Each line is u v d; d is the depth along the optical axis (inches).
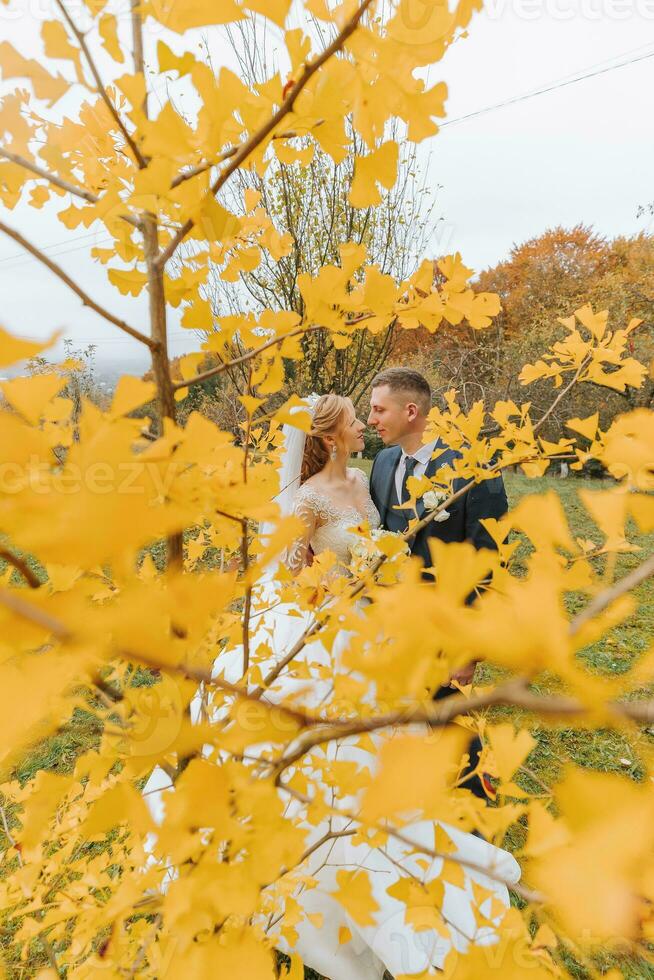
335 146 17.3
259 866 15.3
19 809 52.4
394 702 16.9
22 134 19.9
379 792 8.4
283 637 65.6
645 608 160.7
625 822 7.9
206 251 28.0
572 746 106.8
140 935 32.3
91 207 26.3
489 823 22.2
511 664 8.0
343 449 94.7
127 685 22.7
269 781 16.6
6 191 23.6
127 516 7.5
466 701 9.0
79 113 27.3
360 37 14.6
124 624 8.2
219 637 35.5
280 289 262.2
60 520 7.3
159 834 12.5
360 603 50.7
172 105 14.3
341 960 63.4
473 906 24.5
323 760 26.9
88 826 12.0
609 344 39.6
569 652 7.7
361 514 93.1
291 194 251.0
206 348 26.1
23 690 8.1
